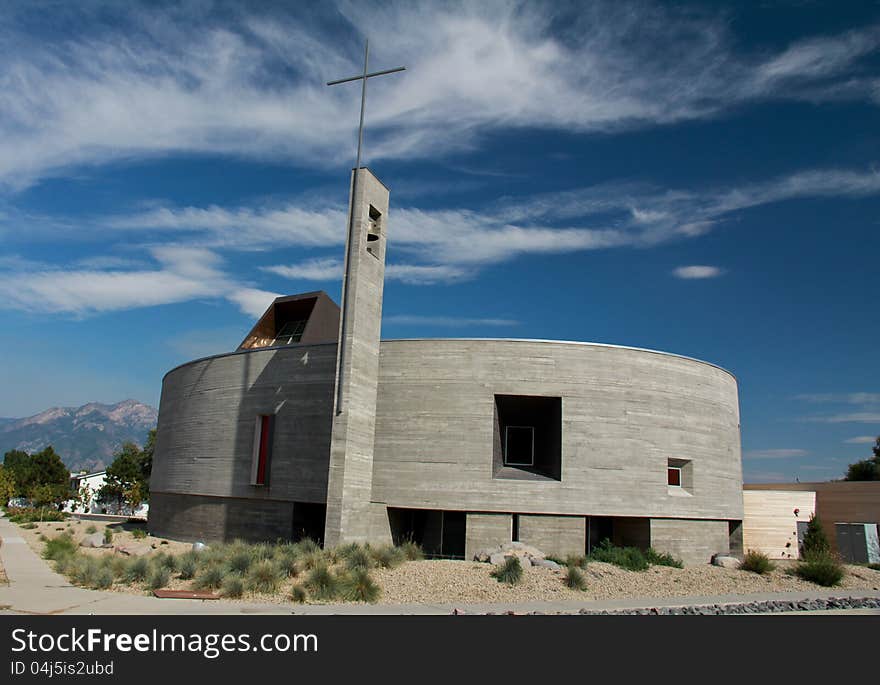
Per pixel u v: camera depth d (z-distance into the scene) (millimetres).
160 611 12383
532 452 27688
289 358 28000
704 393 28703
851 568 23453
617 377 26562
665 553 25531
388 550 20828
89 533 33250
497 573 17938
